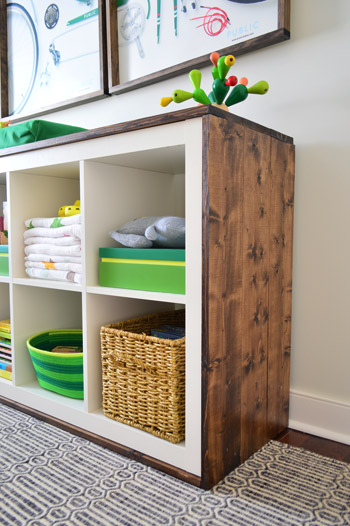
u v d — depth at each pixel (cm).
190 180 98
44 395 141
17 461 113
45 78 203
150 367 112
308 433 134
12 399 152
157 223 115
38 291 158
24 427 134
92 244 127
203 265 97
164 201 154
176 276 108
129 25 170
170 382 108
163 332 130
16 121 217
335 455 119
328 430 131
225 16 143
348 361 128
